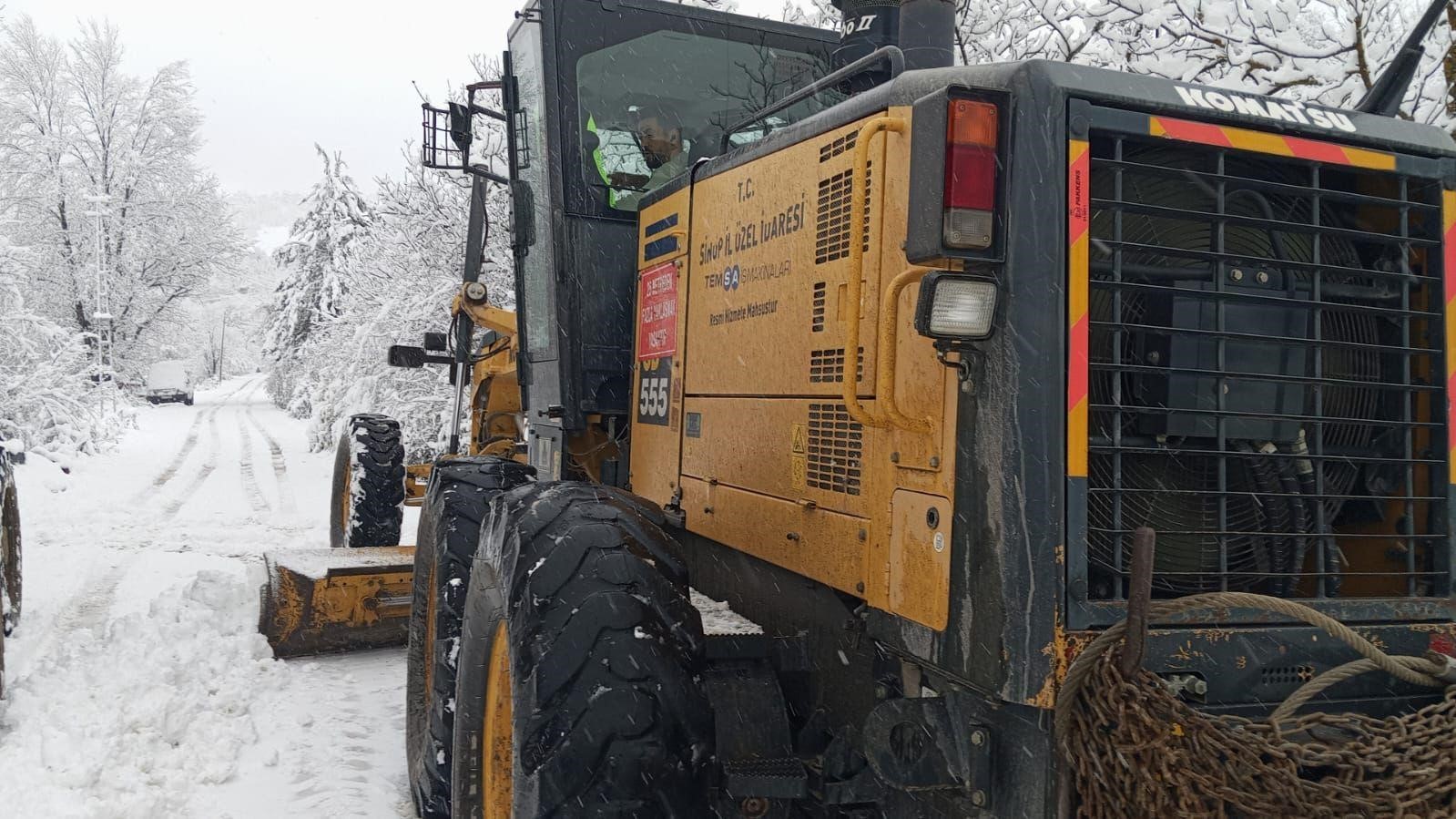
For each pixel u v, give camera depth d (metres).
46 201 26.36
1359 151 2.40
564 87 4.21
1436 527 2.48
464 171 4.71
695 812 2.40
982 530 2.13
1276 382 2.34
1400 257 2.49
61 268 27.12
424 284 13.71
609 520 2.74
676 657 2.50
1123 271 2.23
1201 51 5.84
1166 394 2.26
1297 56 5.18
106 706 4.71
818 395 2.72
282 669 5.47
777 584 3.00
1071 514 2.08
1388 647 2.36
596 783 2.35
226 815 3.87
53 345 19.03
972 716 2.25
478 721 3.16
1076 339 2.10
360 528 7.03
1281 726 2.06
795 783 2.50
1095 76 2.17
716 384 3.27
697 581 3.56
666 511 3.56
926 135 2.11
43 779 3.93
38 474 14.38
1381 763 1.98
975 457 2.15
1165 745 1.95
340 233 28.08
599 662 2.45
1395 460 2.44
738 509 3.12
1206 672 2.19
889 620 2.43
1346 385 2.39
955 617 2.20
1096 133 2.18
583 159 4.21
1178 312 2.28
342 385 19.66
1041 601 2.05
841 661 2.73
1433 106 5.12
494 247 12.20
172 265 30.06
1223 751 1.93
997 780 2.20
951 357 2.18
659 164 4.36
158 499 13.39
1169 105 2.22
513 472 4.18
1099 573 2.22
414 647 4.27
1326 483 2.49
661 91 4.41
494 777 3.04
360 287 16.83
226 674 5.28
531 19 4.41
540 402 4.45
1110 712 2.00
